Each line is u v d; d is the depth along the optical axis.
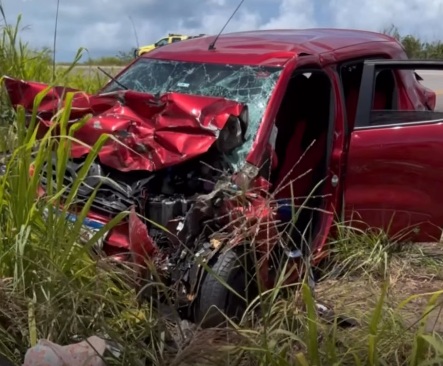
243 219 3.83
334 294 4.23
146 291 3.79
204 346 3.18
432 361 2.93
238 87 4.83
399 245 5.25
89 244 3.71
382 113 5.01
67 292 3.49
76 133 4.35
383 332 3.24
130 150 4.18
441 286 4.85
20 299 3.46
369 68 5.04
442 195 4.98
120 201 4.16
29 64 7.58
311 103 5.24
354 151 4.85
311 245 4.64
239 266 3.96
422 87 6.29
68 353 3.14
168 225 4.09
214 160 4.29
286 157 5.15
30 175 4.01
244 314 3.54
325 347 3.20
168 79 5.18
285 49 5.04
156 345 3.50
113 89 5.37
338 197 4.89
